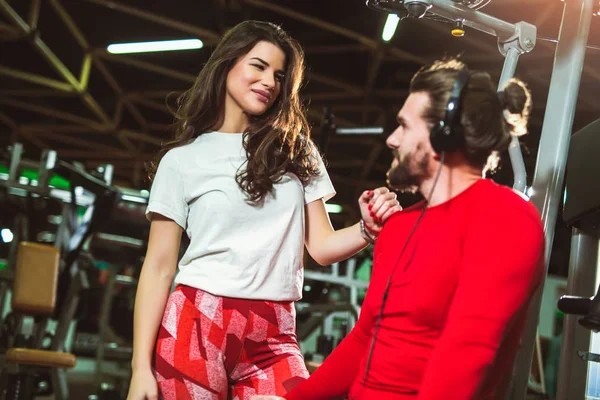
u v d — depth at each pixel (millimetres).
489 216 1196
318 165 1949
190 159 1859
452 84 1280
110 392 5250
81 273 5277
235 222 1791
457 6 1898
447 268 1229
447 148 1244
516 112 1295
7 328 4590
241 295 1746
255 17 8055
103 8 7949
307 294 5684
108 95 10500
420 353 1247
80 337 6332
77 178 4910
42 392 5113
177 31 8344
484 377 1137
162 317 1801
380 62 8195
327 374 1451
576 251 2053
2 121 11883
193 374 1713
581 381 2016
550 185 1773
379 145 10250
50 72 9625
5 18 8219
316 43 8406
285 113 1902
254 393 1737
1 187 5039
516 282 1152
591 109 6148
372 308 1343
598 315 1499
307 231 1938
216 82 1908
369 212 1578
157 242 1845
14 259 5117
